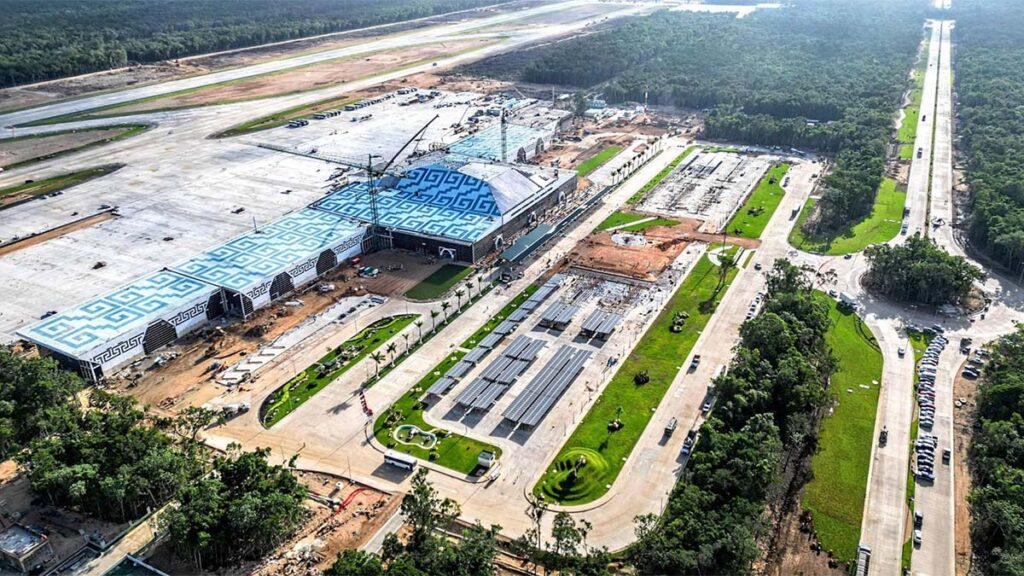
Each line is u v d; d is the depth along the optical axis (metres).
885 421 169.75
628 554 132.12
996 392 163.88
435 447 161.12
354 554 121.69
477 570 121.12
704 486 138.12
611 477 151.50
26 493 149.25
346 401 177.38
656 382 183.50
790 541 136.62
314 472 154.00
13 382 164.62
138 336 195.00
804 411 164.88
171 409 174.38
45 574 128.75
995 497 134.00
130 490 136.50
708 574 120.44
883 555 133.00
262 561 132.00
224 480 140.25
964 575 128.62
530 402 174.12
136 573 127.25
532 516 139.50
